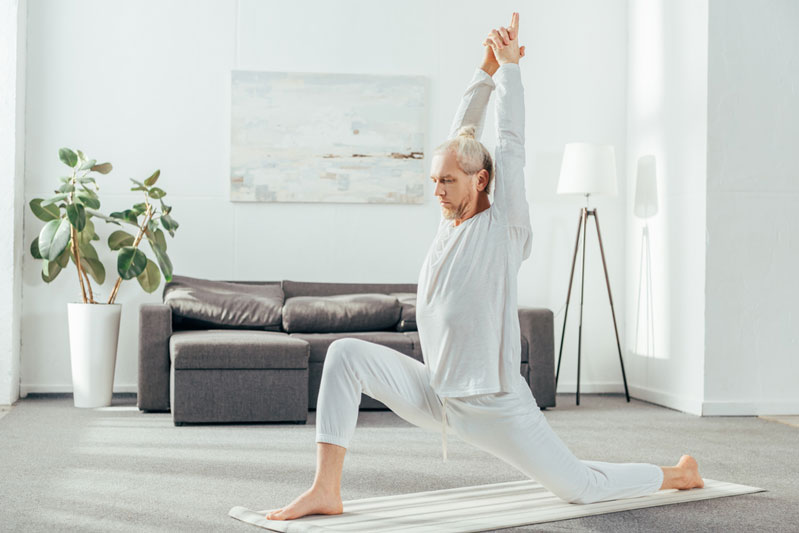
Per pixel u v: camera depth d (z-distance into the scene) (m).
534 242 6.54
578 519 2.79
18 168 5.84
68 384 6.08
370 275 6.39
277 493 3.17
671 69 5.89
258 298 5.73
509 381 2.63
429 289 2.65
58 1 6.09
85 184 6.05
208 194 6.25
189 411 4.81
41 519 2.75
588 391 6.55
